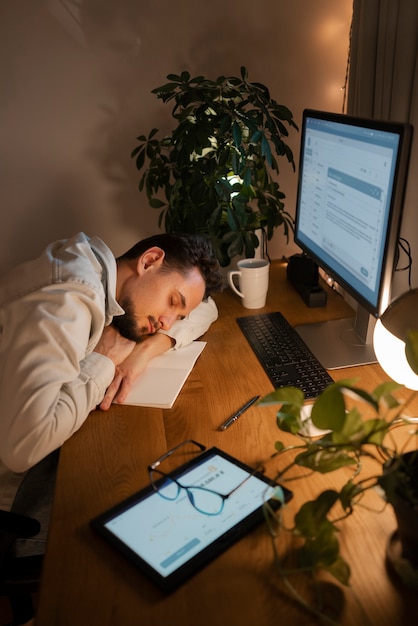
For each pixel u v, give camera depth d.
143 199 2.00
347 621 0.67
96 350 1.27
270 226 1.71
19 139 1.88
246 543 0.79
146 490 0.88
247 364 1.27
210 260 1.39
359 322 1.33
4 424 1.02
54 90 1.83
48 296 1.10
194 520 0.82
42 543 1.08
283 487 0.87
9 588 0.98
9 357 1.06
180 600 0.71
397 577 0.73
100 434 1.05
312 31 1.83
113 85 1.84
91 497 0.90
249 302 1.55
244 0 1.78
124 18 1.76
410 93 1.39
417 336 0.70
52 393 1.02
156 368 1.26
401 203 1.00
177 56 1.83
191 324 1.37
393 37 1.40
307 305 1.55
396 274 1.49
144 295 1.30
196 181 1.54
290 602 0.70
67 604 0.72
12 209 1.97
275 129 1.59
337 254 1.31
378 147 1.04
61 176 1.94
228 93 1.58
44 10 1.74
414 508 0.65
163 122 1.90
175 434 1.04
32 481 1.24
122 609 0.71
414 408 1.06
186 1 1.76
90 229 2.03
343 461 0.74
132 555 0.77
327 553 0.67
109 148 1.92
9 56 1.78
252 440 1.01
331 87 1.91
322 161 1.33
